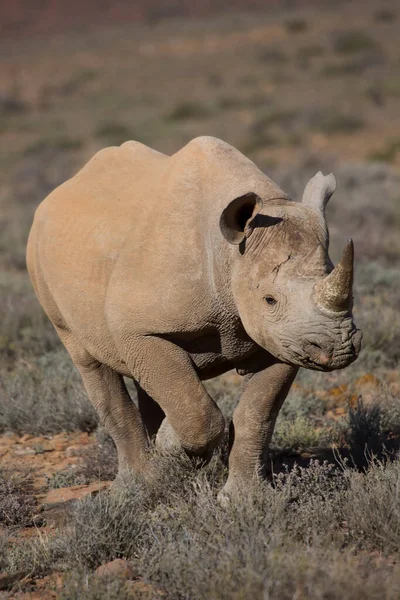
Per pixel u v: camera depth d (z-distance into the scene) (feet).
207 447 63.41
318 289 52.39
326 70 624.59
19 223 233.14
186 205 62.28
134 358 63.87
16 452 83.76
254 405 63.10
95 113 593.83
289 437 79.51
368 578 48.14
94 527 57.98
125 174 70.85
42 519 65.87
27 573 56.18
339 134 430.61
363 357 105.50
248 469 63.62
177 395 62.95
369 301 127.44
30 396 93.25
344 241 176.14
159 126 514.27
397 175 279.08
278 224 57.00
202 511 58.59
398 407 84.38
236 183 61.62
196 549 52.80
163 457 66.74
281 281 54.85
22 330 122.62
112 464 76.38
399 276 143.74
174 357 62.75
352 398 92.07
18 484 73.41
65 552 57.82
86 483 74.43
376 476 60.39
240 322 61.05
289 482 60.34
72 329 71.92
